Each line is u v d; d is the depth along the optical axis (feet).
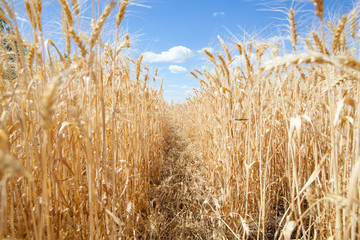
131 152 2.89
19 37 1.40
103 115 1.71
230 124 2.63
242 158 2.72
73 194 2.30
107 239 1.97
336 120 1.32
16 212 1.68
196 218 3.03
